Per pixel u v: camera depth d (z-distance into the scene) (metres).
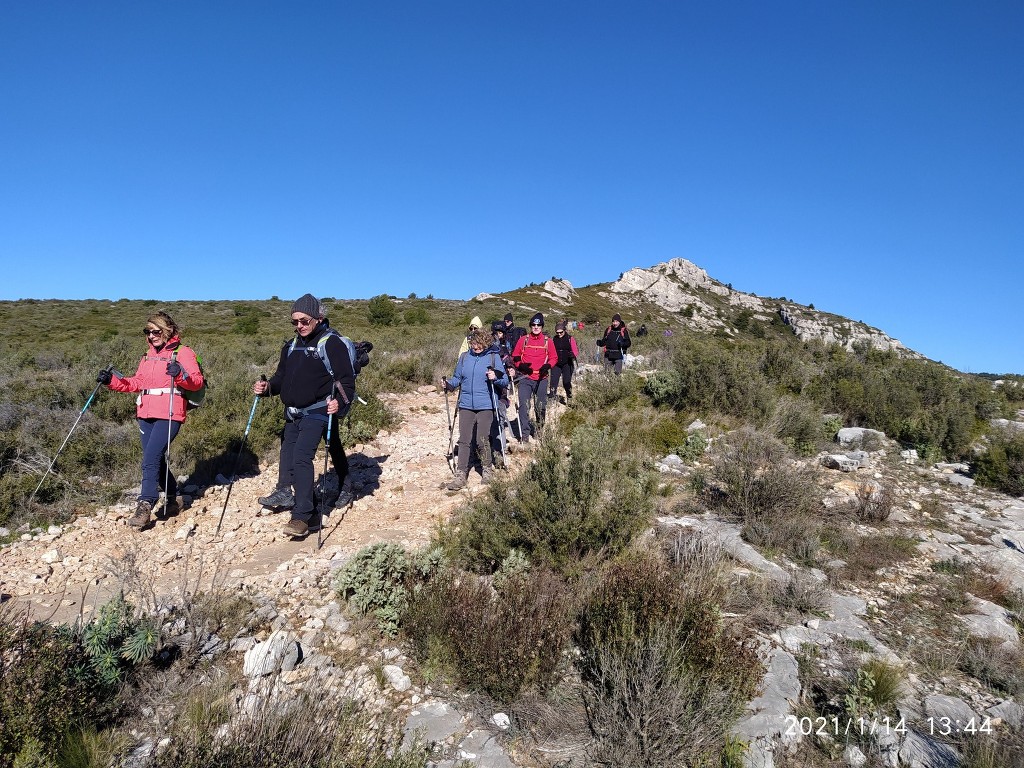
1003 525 6.48
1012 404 15.63
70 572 4.71
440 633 3.66
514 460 7.69
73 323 46.97
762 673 3.55
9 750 2.59
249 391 9.95
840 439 9.85
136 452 7.18
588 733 3.14
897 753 3.05
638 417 9.49
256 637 3.84
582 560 4.68
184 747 2.55
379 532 5.71
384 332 27.61
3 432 7.08
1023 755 3.02
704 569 4.37
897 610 4.55
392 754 2.76
